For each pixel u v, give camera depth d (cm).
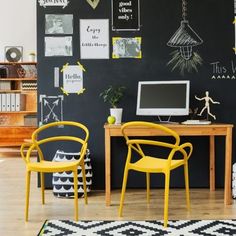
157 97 384
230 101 415
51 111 414
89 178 385
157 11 412
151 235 260
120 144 413
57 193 373
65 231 270
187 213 314
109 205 342
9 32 715
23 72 709
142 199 365
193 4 412
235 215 307
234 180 366
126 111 413
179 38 413
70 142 414
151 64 414
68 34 412
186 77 414
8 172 522
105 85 414
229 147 343
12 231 272
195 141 414
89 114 414
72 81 413
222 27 414
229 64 414
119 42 413
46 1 410
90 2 411
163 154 413
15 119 719
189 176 415
